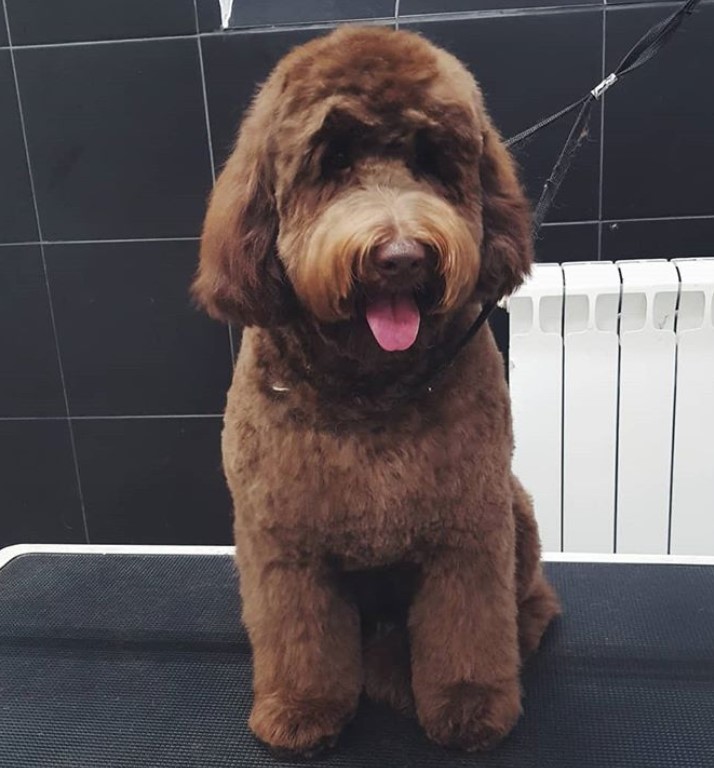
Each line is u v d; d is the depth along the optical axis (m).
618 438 1.92
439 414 1.05
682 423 1.90
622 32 1.93
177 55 2.05
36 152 2.16
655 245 2.06
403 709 1.21
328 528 1.05
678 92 1.96
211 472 2.38
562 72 1.97
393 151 0.97
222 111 2.07
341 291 0.92
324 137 0.95
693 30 1.91
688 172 2.00
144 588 1.58
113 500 2.44
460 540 1.09
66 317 2.29
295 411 1.05
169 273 2.22
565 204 2.05
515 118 2.01
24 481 2.46
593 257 2.08
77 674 1.33
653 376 1.88
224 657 1.36
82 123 2.12
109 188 2.17
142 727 1.20
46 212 2.21
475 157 1.02
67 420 2.38
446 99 0.96
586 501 1.97
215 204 1.08
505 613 1.15
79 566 1.68
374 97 0.94
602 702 1.22
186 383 2.31
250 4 2.08
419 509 1.05
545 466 1.96
